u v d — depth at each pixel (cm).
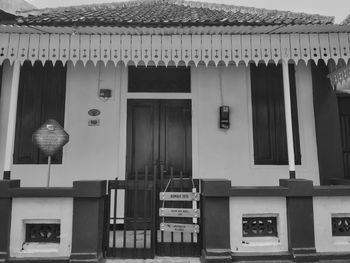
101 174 665
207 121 687
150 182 506
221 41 512
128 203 640
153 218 496
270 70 702
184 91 697
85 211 471
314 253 473
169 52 509
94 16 555
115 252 493
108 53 507
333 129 673
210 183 480
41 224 479
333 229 494
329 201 493
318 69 688
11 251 466
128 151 682
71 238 470
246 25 496
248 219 493
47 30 501
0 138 657
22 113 667
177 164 682
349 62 596
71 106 676
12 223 471
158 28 497
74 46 507
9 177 495
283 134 686
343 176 668
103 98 682
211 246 471
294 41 515
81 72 686
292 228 479
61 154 662
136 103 693
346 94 702
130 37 510
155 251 501
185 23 494
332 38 515
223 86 695
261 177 671
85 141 670
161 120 692
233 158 678
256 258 471
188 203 523
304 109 685
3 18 545
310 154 673
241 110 690
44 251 467
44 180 652
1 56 500
